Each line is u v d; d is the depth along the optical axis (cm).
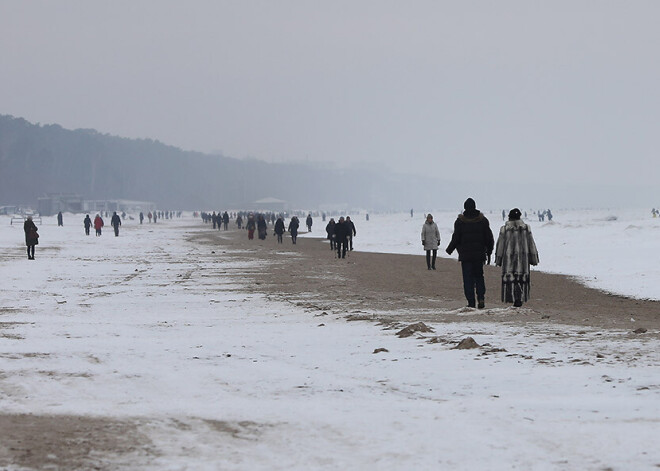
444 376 1778
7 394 1577
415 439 1182
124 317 3525
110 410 1420
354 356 2144
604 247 9275
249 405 1471
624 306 4131
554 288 5238
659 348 2127
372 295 4672
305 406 1455
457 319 3145
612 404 1413
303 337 2630
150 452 1114
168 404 1490
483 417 1328
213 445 1159
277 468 1038
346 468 1038
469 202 3819
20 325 3102
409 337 2519
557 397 1498
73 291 5088
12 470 1002
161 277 6306
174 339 2600
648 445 1119
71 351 2253
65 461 1053
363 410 1409
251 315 3562
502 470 1020
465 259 3791
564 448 1116
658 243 9238
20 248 11162
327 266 7638
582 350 2123
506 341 2364
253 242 13950
